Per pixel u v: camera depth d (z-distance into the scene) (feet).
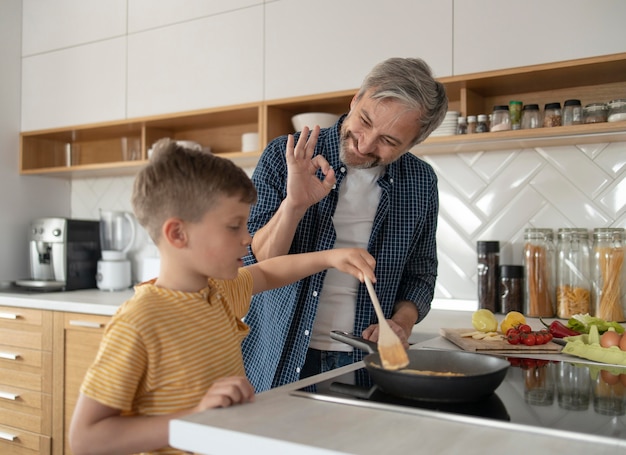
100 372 2.69
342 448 2.09
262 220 4.70
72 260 9.98
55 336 8.55
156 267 9.66
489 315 5.25
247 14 8.76
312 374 4.73
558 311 7.22
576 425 2.44
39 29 10.87
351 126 4.39
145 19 9.70
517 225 7.82
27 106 11.00
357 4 7.92
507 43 7.00
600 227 7.30
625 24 6.40
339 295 4.78
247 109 8.82
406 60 4.39
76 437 2.64
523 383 3.32
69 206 11.74
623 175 7.23
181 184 2.91
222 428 2.30
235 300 3.60
